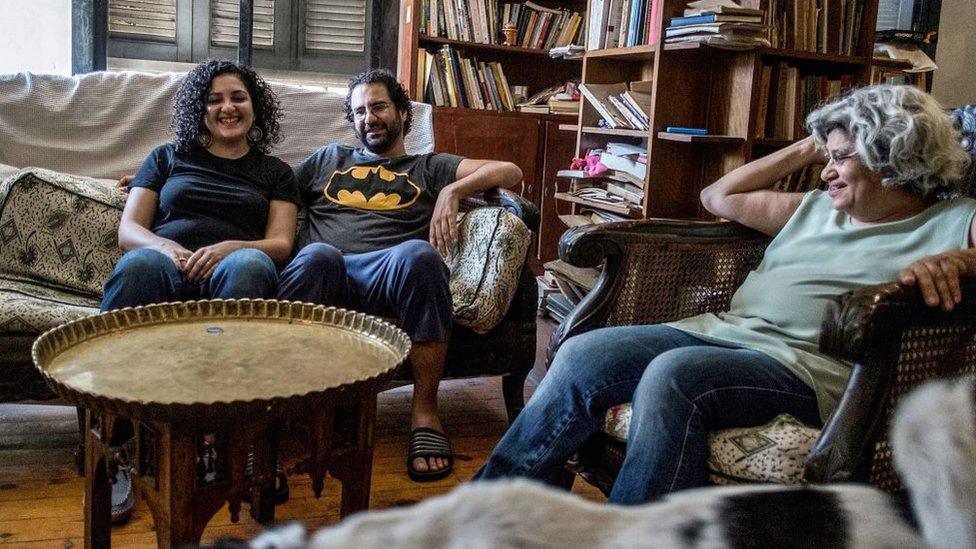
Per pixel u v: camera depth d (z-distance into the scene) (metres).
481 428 2.54
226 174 2.42
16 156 2.54
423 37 4.13
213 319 1.68
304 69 4.46
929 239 1.56
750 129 2.95
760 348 1.58
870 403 1.27
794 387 1.51
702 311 1.91
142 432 1.28
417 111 2.93
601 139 3.58
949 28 4.76
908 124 1.50
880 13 4.84
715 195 1.94
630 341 1.66
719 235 1.89
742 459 1.38
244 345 1.52
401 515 0.27
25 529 1.81
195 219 2.34
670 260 1.85
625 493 1.43
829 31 3.12
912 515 0.31
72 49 3.94
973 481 0.29
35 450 2.23
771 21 2.98
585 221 3.41
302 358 1.46
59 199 2.34
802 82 3.09
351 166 2.62
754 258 1.95
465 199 2.65
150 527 1.86
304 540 0.27
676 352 1.52
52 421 2.44
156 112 2.66
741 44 2.81
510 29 4.32
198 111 2.40
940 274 1.29
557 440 1.61
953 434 0.30
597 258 1.78
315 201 2.62
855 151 1.58
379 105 2.61
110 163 2.61
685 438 1.41
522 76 4.61
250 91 2.49
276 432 1.39
